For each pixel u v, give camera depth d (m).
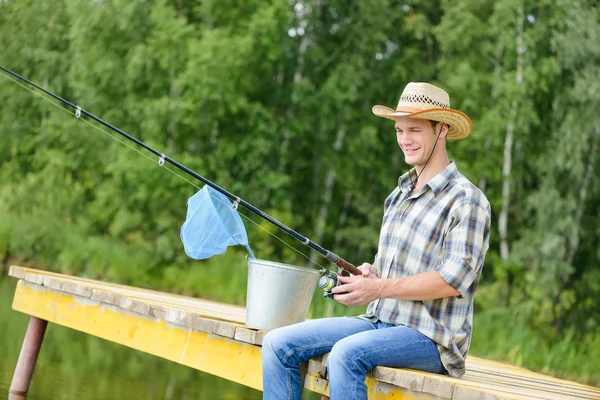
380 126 28.86
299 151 28.92
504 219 25.48
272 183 25.98
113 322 6.36
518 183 26.50
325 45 28.86
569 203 23.31
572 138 23.44
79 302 6.75
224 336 5.26
